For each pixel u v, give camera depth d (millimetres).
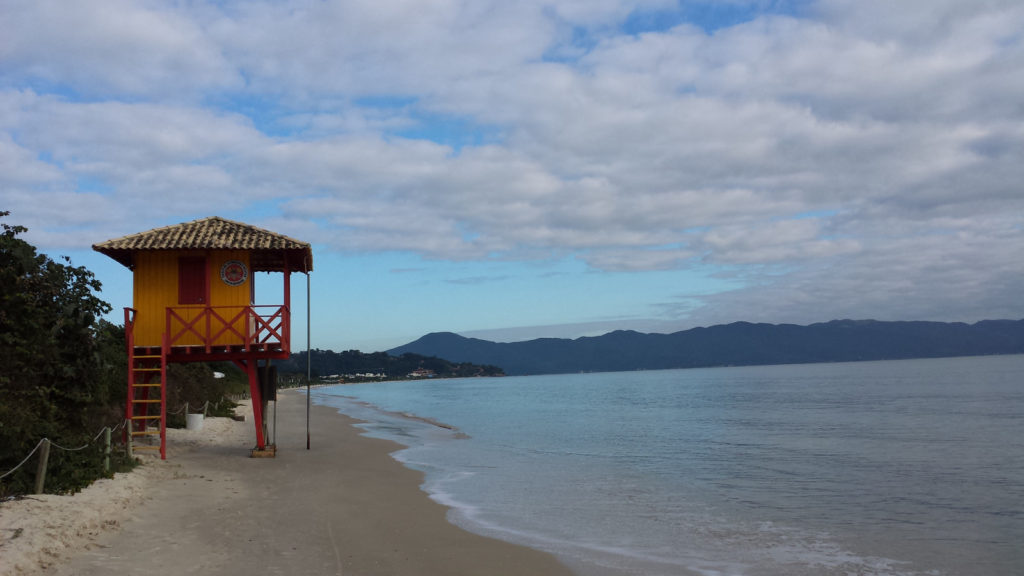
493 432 34812
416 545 11117
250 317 19688
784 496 16672
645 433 34000
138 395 22672
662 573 10094
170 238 19641
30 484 11984
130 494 13039
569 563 10484
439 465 21688
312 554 10086
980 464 21844
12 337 13375
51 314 15133
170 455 20031
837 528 13234
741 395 75188
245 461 19875
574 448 27109
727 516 14234
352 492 15672
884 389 76875
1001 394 60781
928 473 20219
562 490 17250
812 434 32438
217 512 12555
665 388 108000
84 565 8719
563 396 88500
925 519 14031
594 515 14242
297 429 33344
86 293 16547
